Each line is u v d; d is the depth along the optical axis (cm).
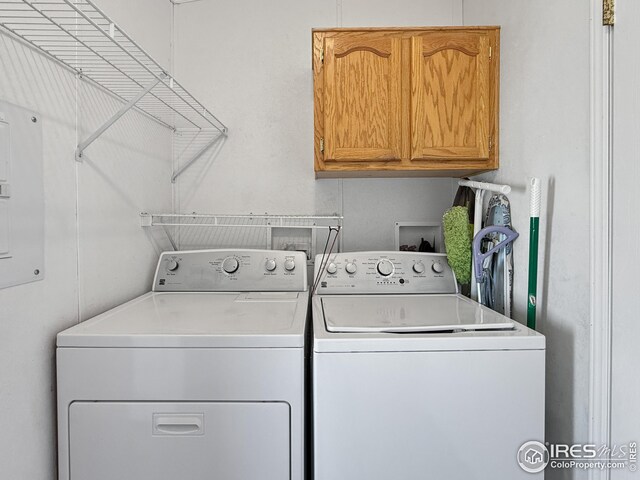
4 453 105
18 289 110
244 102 225
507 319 137
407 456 117
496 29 177
